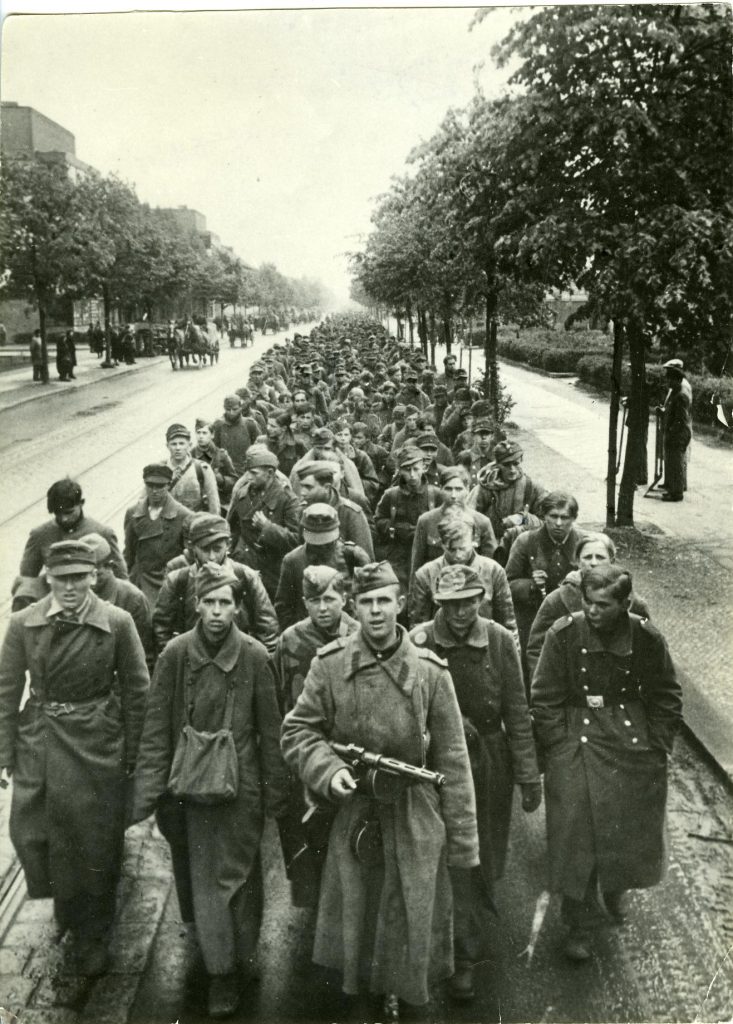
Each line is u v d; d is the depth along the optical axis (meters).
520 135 9.15
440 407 12.84
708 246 8.65
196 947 4.44
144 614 5.17
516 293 14.48
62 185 23.34
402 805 3.87
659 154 8.90
